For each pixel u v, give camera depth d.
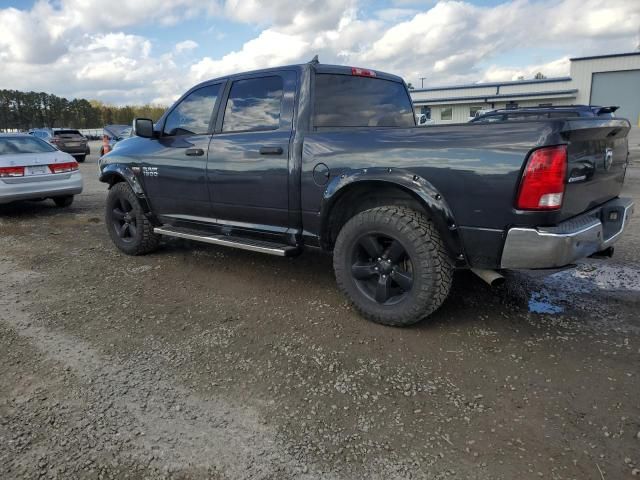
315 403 2.54
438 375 2.77
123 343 3.24
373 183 3.23
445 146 2.93
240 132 4.10
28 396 2.65
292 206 3.74
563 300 3.82
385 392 2.61
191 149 4.40
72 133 22.39
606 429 2.27
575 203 2.92
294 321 3.53
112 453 2.19
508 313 3.59
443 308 3.69
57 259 5.32
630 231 5.93
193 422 2.40
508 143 2.72
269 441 2.26
